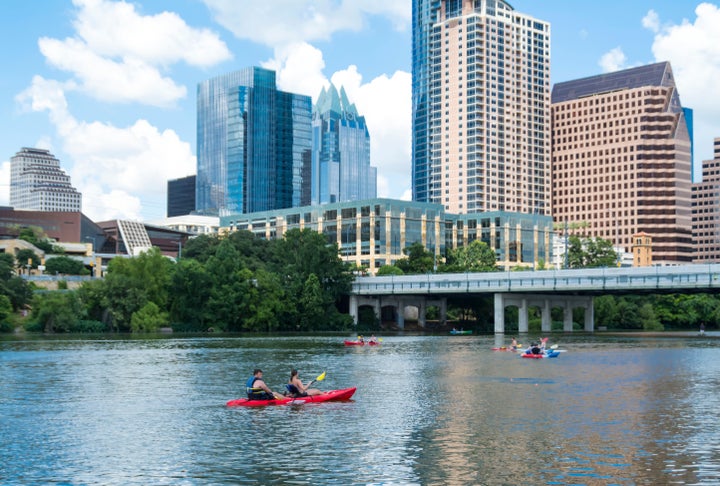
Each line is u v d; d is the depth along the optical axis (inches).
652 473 1254.9
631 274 5698.8
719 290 5969.5
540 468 1289.4
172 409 1931.6
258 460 1352.1
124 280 6018.7
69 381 2559.1
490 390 2310.5
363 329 7475.4
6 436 1581.0
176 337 5438.0
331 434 1582.2
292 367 3085.6
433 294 7293.3
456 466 1305.4
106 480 1228.5
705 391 2288.4
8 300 5777.6
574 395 2192.4
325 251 7229.3
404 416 1808.6
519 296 6786.4
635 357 3700.8
